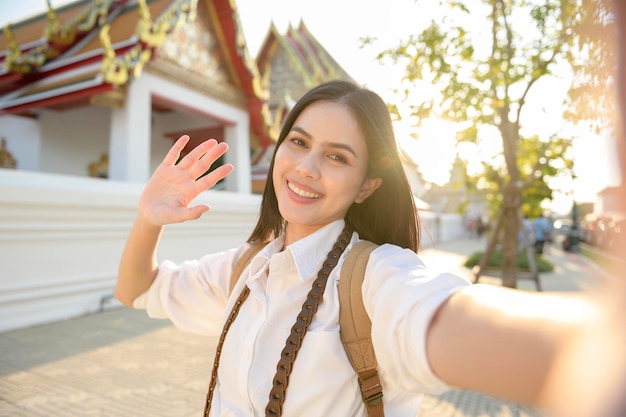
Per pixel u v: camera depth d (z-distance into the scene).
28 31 11.05
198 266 1.50
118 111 7.85
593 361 0.39
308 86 18.41
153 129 11.89
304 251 1.18
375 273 1.02
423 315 0.71
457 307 0.67
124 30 8.15
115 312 6.30
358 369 1.02
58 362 4.11
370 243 1.21
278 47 18.95
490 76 7.11
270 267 1.19
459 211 10.08
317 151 1.20
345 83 1.28
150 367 3.99
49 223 5.66
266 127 11.27
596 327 0.40
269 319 1.13
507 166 8.17
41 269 5.62
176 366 4.02
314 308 1.08
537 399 0.48
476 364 0.58
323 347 1.03
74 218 5.96
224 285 1.42
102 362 4.12
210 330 1.46
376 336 0.91
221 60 10.09
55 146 10.34
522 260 12.89
